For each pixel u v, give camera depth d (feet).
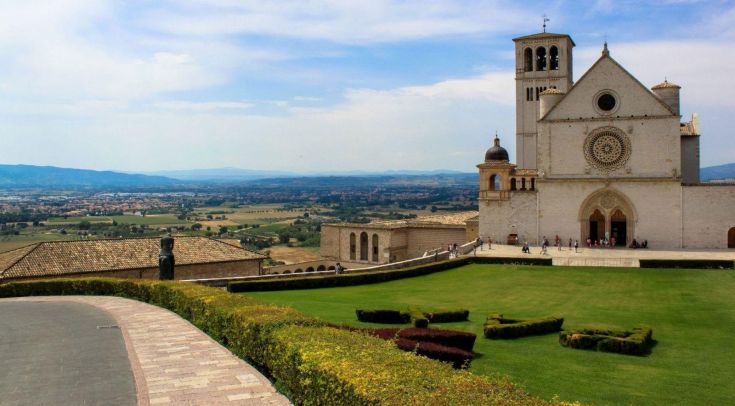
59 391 67.15
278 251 568.00
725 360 92.43
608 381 80.18
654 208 266.16
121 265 210.18
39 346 90.68
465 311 125.18
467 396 45.42
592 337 97.60
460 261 232.94
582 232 278.05
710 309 139.74
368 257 327.67
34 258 201.77
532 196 285.02
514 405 44.34
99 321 113.09
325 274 198.80
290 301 151.43
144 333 99.19
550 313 135.64
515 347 98.89
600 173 274.77
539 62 372.99
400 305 144.66
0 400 64.08
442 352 79.20
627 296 161.38
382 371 52.39
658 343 103.91
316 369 55.83
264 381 69.87
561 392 75.15
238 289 172.55
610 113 272.10
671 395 74.84
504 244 289.74
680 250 256.11
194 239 243.19
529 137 368.27
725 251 248.32
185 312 113.39
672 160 264.72
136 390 67.10
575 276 201.16
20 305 140.46
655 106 266.57
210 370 74.74
